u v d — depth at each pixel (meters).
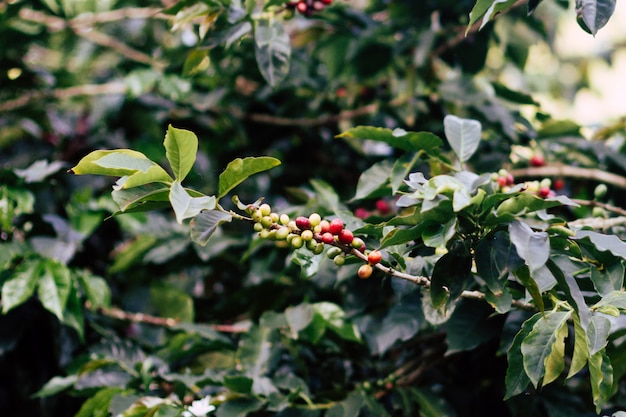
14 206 1.90
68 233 1.97
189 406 1.66
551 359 1.45
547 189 1.63
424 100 2.16
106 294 1.92
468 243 1.47
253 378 1.71
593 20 1.47
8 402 1.96
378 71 2.26
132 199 1.44
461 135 1.66
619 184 1.94
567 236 1.48
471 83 2.07
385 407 1.80
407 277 1.49
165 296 2.04
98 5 2.58
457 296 1.46
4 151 2.56
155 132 2.48
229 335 2.03
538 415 1.78
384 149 2.25
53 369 1.96
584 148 2.00
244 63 2.21
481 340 1.65
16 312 1.91
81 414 1.72
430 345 1.85
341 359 1.84
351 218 1.62
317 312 1.77
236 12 1.79
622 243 1.44
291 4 1.88
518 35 2.29
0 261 1.84
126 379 1.79
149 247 2.09
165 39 2.81
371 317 1.83
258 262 1.98
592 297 1.53
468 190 1.45
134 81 2.22
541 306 1.44
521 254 1.38
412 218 1.45
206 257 2.00
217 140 2.49
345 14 2.16
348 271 1.70
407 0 2.22
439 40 2.23
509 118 2.00
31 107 2.39
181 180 1.46
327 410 1.68
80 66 2.77
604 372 1.42
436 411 1.72
